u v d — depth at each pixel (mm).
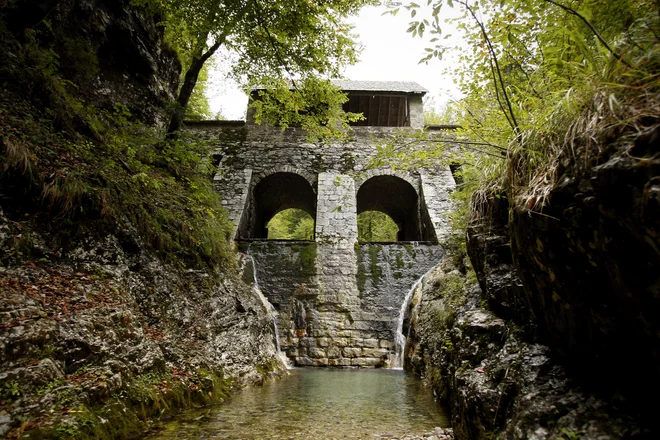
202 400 4777
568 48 2725
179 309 5898
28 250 4090
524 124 2844
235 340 6715
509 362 2973
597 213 1801
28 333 3158
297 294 11234
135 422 3574
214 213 9875
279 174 15203
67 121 6145
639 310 1687
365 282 11484
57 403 2928
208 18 8289
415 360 8125
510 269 3816
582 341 2244
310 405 5129
